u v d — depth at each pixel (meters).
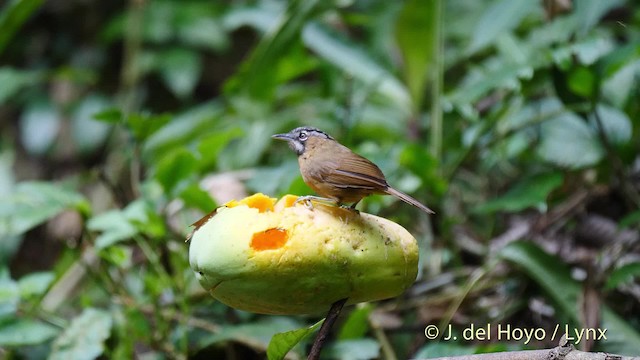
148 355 8.51
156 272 8.77
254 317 8.78
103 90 19.12
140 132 9.35
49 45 19.31
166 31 17.45
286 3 13.20
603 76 8.41
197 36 17.56
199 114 12.75
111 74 19.17
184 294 8.28
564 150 9.47
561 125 9.71
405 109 11.18
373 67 11.21
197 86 19.36
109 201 14.19
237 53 19.55
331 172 6.21
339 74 12.45
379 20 14.05
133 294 9.34
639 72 9.96
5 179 14.95
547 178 8.61
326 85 12.00
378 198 9.31
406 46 10.77
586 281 8.10
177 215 9.80
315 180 6.32
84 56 19.09
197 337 8.59
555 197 9.98
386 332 9.02
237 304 5.24
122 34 17.89
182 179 8.46
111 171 14.74
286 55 10.76
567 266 8.38
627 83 9.65
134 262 9.95
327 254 5.00
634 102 9.76
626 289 8.63
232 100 12.57
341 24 13.02
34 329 7.73
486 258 9.61
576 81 8.54
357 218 5.23
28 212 8.59
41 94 18.55
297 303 5.14
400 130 11.72
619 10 12.80
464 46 13.12
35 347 8.86
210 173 11.26
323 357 7.66
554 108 10.02
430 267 9.62
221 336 7.95
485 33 9.88
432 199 9.58
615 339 7.79
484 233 10.53
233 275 4.98
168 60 17.41
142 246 8.50
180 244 8.67
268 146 12.64
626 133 9.30
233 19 13.20
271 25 12.97
